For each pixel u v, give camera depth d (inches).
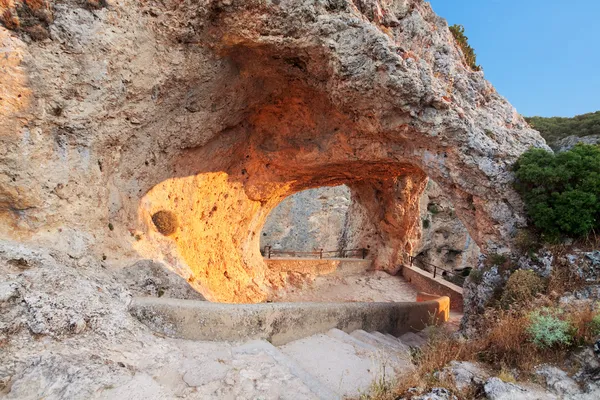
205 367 160.1
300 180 469.7
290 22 251.8
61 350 140.8
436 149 289.6
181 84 264.7
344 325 258.4
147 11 231.3
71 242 205.6
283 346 212.8
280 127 381.4
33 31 190.1
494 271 248.4
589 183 227.1
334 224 942.4
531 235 249.3
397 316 308.5
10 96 183.9
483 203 274.1
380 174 464.1
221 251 416.8
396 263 612.7
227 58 276.5
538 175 240.4
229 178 394.3
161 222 299.0
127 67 228.7
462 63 343.9
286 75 305.0
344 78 266.5
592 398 124.4
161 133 278.7
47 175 200.8
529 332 159.5
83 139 217.2
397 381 153.4
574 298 194.5
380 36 252.5
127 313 182.9
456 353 170.9
